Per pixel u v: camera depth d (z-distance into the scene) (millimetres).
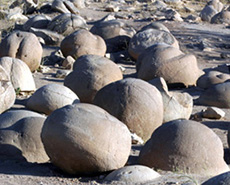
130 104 7359
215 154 5660
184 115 8664
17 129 6379
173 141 5672
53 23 18047
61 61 14547
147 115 7387
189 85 11742
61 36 17438
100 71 9461
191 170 5578
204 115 9172
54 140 5414
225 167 5738
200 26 21266
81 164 5441
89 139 5359
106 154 5434
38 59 12906
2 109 8742
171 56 11758
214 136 5762
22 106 9336
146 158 5820
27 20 19359
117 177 5246
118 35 16766
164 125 5902
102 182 5250
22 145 6293
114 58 15461
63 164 5531
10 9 21594
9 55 12594
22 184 5098
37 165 6016
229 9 25516
